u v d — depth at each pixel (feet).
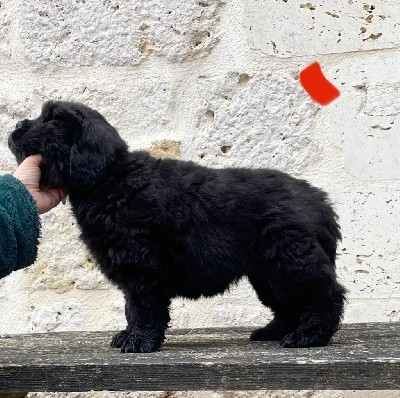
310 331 9.07
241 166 12.95
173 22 13.33
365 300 12.44
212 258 9.32
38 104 13.71
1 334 12.19
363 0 12.78
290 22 12.96
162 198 9.23
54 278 13.32
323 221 9.58
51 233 13.35
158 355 8.08
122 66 13.51
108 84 13.52
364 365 7.01
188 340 10.21
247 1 13.10
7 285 13.46
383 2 12.71
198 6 13.25
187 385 7.30
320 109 12.79
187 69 13.28
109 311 13.15
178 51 13.29
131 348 8.93
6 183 8.58
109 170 9.42
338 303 9.27
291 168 12.80
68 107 9.56
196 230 9.29
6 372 7.63
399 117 12.51
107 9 13.58
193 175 9.57
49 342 10.40
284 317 10.11
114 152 9.41
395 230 12.43
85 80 13.61
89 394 13.00
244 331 11.48
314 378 7.09
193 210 9.29
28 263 8.68
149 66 13.42
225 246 9.30
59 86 13.69
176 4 13.33
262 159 12.90
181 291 9.76
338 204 12.60
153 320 9.26
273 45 13.01
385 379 6.98
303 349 8.43
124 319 13.06
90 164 9.20
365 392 12.26
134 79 13.44
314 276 9.11
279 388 7.14
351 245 12.53
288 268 9.14
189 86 13.25
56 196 9.59
